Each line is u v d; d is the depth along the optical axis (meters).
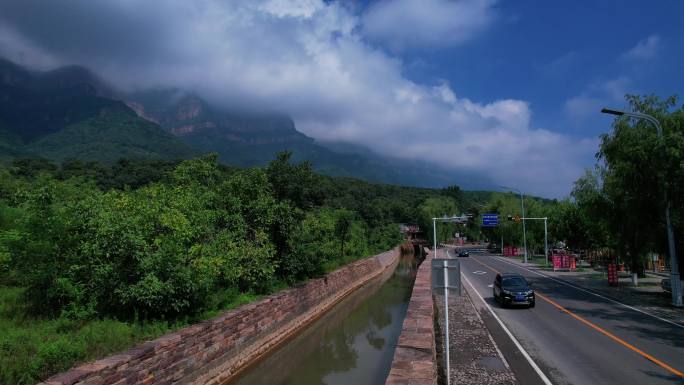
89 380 7.98
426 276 30.23
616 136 23.77
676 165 19.52
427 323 13.47
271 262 20.47
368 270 43.53
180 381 10.92
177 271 12.01
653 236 23.39
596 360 11.51
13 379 7.36
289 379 14.36
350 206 86.50
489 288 28.09
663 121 21.56
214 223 17.86
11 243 11.16
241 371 14.44
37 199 11.71
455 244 125.50
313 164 24.94
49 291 10.59
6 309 10.74
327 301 26.59
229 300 15.77
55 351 8.20
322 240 29.53
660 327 15.60
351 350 18.17
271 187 22.69
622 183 22.50
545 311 19.19
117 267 11.34
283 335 18.78
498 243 84.69
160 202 14.05
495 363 11.38
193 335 11.67
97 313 11.05
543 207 69.62
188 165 22.61
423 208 102.31
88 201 12.08
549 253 61.50
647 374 10.32
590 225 36.41
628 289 26.78
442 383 9.99
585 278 33.84
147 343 10.08
